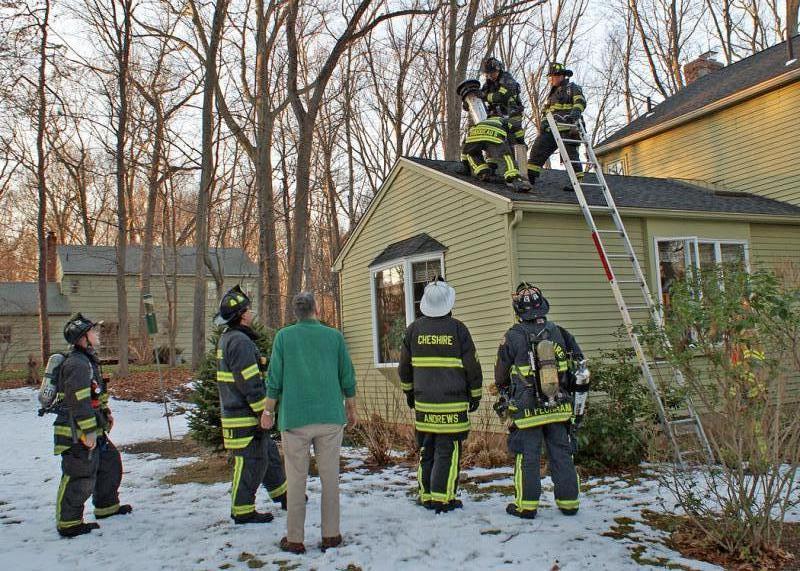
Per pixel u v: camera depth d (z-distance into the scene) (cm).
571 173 770
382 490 614
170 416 1373
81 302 2845
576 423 512
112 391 1653
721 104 1365
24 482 732
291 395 444
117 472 550
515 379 506
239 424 500
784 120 1266
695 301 436
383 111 2992
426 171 1038
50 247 3155
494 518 497
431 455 543
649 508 517
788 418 426
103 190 3728
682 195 1138
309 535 473
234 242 4050
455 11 1592
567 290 875
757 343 409
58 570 411
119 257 1916
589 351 875
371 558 418
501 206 851
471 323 923
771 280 411
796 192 1240
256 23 1567
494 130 914
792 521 465
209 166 1678
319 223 3534
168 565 418
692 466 504
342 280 1308
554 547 427
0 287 2850
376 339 1135
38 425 1262
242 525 504
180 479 715
